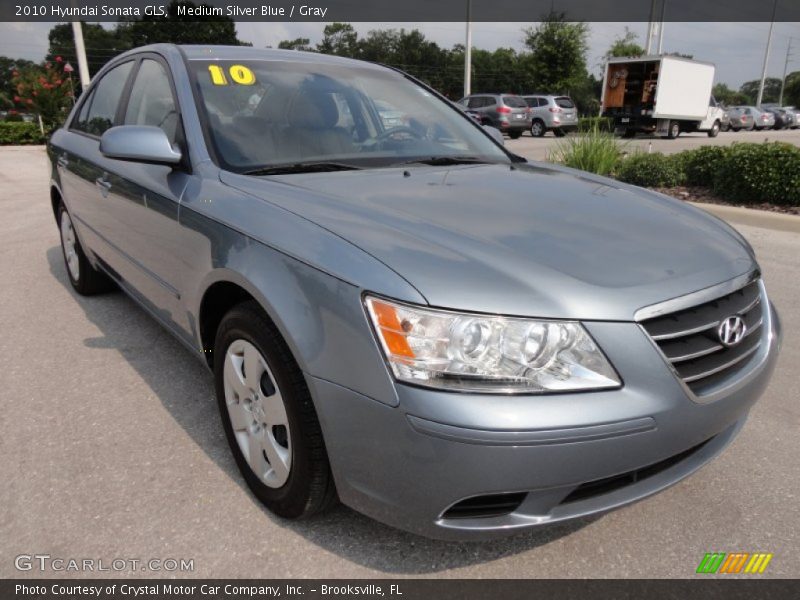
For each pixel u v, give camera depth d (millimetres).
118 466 2547
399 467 1753
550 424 1674
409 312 1716
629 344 1779
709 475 2553
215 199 2445
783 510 2344
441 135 3414
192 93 2904
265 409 2166
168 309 2926
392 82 3633
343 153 2959
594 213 2352
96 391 3170
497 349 1694
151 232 2928
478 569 2043
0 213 7941
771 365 2273
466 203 2357
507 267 1838
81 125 4344
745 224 7504
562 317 1738
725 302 2037
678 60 25172
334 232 1993
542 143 20703
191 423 2879
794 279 5227
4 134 21391
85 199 3902
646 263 1984
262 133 2863
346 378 1798
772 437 2830
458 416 1654
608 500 1893
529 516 1804
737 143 9445
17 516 2248
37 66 23734
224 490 2402
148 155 2617
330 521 2236
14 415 2932
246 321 2139
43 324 4062
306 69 3332
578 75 35719
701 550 2141
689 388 1878
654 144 21547
